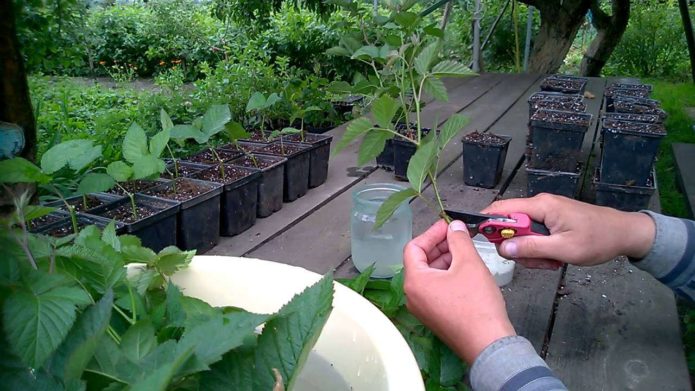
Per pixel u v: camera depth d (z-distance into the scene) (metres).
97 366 0.49
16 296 0.49
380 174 2.08
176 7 8.98
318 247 1.47
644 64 7.87
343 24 2.95
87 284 0.62
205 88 3.79
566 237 0.97
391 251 1.23
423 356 0.82
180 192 1.50
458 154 2.26
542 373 0.68
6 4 1.08
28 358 0.46
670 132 4.14
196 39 8.53
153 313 0.64
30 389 0.48
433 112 2.98
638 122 1.84
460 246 0.79
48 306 0.49
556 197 1.02
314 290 0.55
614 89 2.92
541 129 1.77
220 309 0.63
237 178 1.59
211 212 1.49
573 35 5.36
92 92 6.08
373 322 0.61
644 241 1.01
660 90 5.92
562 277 1.34
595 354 1.07
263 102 1.91
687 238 1.01
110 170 1.33
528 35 6.75
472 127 2.68
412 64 1.88
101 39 8.28
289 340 0.52
